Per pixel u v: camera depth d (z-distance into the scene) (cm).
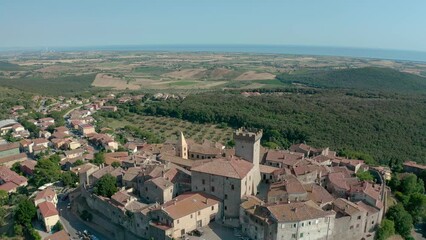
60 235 13238
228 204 12962
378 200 13088
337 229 11725
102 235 13725
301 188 12825
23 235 14300
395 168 19838
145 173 14738
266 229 11219
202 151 18112
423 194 16225
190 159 17912
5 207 16638
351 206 12231
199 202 12656
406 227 13738
